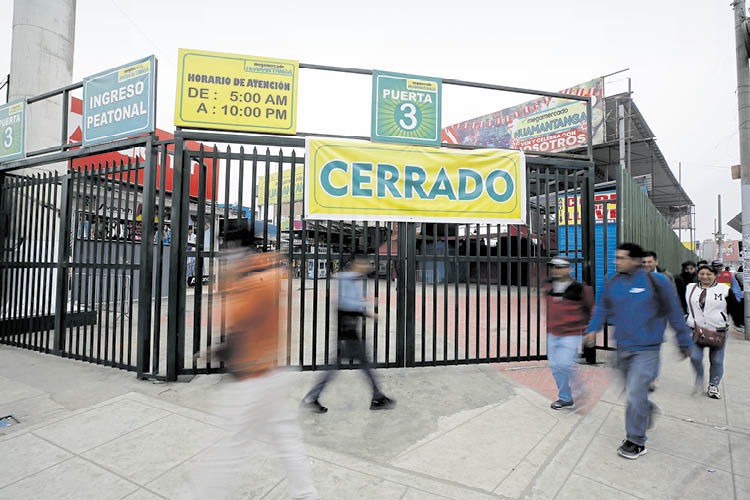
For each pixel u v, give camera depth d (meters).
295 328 5.33
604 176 21.03
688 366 5.47
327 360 4.11
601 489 2.55
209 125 4.47
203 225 4.47
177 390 4.13
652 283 2.98
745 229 7.51
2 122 6.20
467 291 5.07
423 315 4.94
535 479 2.65
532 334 8.06
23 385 4.29
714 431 3.41
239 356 2.15
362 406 3.87
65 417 3.47
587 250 5.46
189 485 2.08
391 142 4.90
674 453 3.02
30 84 6.94
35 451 2.91
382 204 4.79
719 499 2.45
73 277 5.22
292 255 4.57
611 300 3.13
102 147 4.98
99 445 3.00
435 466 2.79
